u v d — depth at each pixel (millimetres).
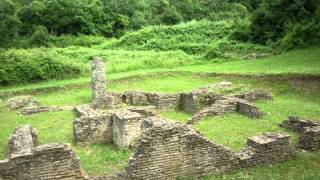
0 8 52500
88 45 48812
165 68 35344
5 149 16922
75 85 30891
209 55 37719
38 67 33406
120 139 16422
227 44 41094
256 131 17016
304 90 24375
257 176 11812
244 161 12469
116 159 14945
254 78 27922
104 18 54969
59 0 53781
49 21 53094
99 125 17438
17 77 32750
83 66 35000
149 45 43906
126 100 25359
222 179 11797
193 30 47375
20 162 11336
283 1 41438
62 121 21422
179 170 11820
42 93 29828
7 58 33531
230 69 31859
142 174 11500
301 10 39719
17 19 51500
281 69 28562
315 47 34094
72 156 11773
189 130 11992
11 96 29484
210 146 12078
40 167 11477
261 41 41188
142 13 58156
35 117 22734
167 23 58219
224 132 17000
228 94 22812
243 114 19828
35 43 48469
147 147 11469
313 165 12586
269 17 41438
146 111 19891
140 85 30594
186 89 28141
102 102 23734
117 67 35188
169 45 43688
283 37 38750
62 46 48125
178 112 23125
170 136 11641
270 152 12758
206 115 19516
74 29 53250
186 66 35906
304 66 28297
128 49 44406
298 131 16734
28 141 14898
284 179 11484
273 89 25578
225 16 60406
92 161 14867
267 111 20219
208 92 22766
